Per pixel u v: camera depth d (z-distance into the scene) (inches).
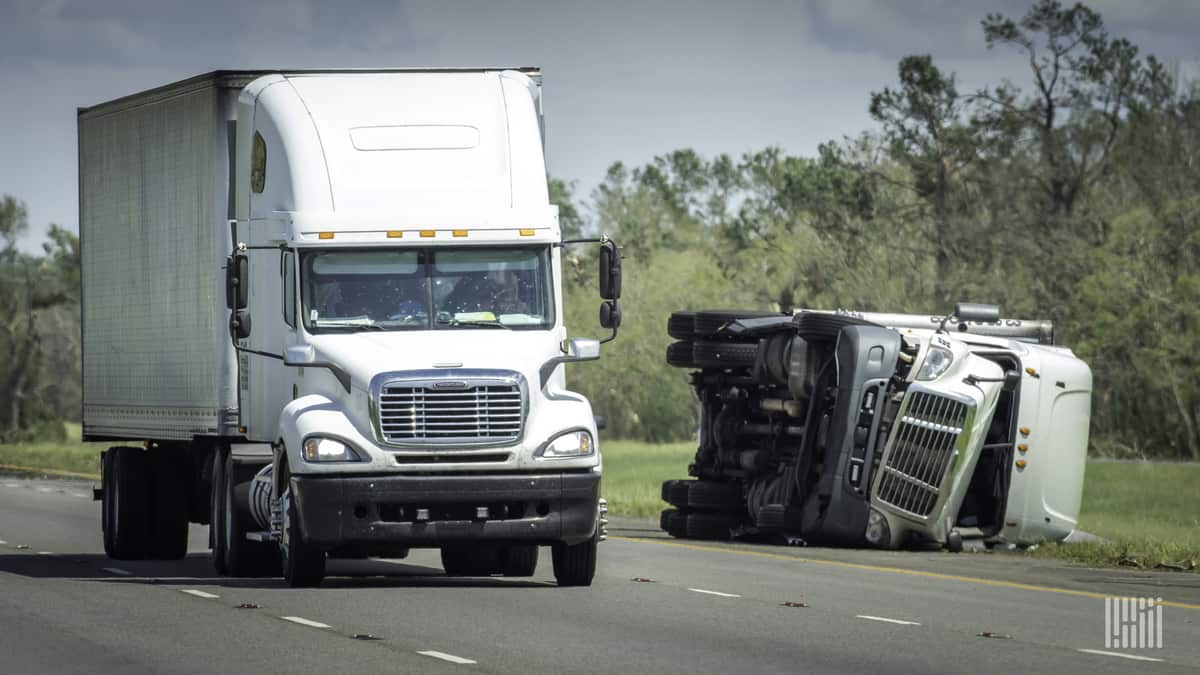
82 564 1984.5
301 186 1609.3
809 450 2262.6
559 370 1617.9
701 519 2465.6
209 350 1817.2
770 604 1462.8
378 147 1633.9
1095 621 1346.0
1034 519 2231.8
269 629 1264.8
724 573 1797.5
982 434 2167.8
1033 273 5802.2
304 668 1068.5
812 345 2311.8
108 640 1206.9
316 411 1537.9
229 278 1592.0
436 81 1695.4
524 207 1620.3
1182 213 5551.2
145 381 2005.4
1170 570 1892.2
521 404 1535.4
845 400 2206.0
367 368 1533.0
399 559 2074.3
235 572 1739.7
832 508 2209.6
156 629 1268.5
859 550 2208.4
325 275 1588.3
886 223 6299.2
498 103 1676.9
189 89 1859.0
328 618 1334.9
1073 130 6033.5
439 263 1599.4
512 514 1541.6
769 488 2358.5
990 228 5974.4
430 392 1523.1
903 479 2175.2
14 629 1273.4
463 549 1792.6
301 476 1520.7
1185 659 1128.2
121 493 2048.5
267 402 1675.7
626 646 1173.7
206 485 1964.8
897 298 5900.6
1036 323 2444.6
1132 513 3289.9
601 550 2151.8
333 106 1660.9
